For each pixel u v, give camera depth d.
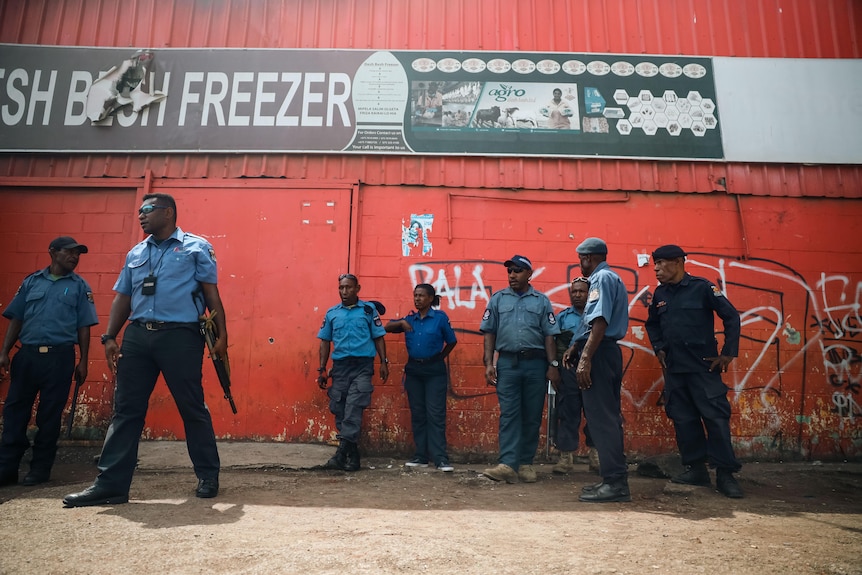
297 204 6.75
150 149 6.84
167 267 3.89
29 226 6.68
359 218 6.76
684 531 3.31
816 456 6.41
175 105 6.95
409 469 5.64
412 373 5.89
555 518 3.61
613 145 6.98
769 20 7.29
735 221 6.89
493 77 7.09
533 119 7.01
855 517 3.88
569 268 6.73
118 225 6.69
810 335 6.66
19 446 4.72
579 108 7.05
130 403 3.79
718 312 4.84
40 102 6.94
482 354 6.52
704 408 4.71
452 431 6.37
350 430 5.52
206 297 4.07
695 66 7.21
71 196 6.76
